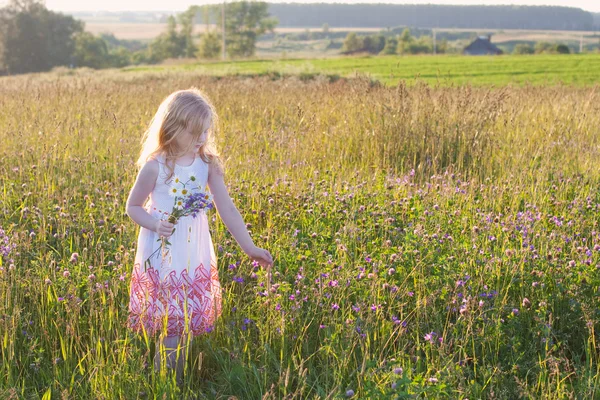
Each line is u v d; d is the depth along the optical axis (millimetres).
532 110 10531
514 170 7043
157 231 3113
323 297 3658
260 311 3576
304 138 8703
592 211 5457
